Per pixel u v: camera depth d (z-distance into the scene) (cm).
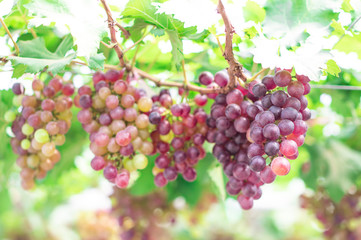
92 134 71
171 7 68
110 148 68
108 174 68
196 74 96
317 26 69
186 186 104
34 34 78
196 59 93
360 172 101
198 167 93
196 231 163
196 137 71
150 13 69
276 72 61
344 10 74
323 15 70
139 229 113
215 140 70
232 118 66
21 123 75
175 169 72
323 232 113
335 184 100
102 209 142
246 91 68
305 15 70
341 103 100
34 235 176
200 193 106
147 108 71
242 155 67
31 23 64
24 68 69
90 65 66
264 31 68
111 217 129
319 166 102
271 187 182
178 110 70
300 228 232
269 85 62
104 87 70
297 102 60
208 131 72
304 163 106
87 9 66
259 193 68
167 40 88
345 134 108
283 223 258
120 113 69
